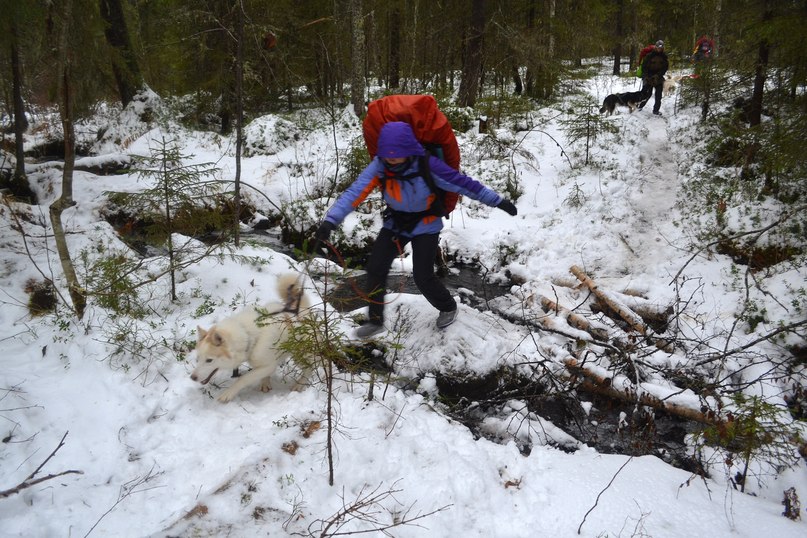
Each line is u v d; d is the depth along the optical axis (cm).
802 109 626
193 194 557
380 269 409
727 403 401
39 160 1227
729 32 899
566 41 1421
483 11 1221
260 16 1077
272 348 363
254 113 1460
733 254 625
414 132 374
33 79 884
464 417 413
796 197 652
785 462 331
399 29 1486
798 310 494
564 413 430
